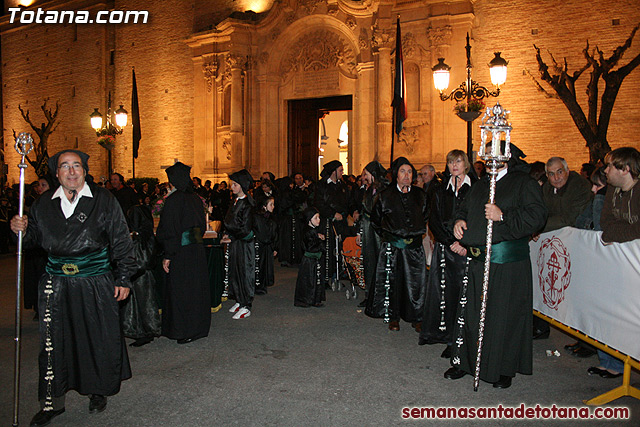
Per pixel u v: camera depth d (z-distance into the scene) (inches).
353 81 749.3
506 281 193.0
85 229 170.6
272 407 183.3
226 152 843.4
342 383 205.3
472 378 210.8
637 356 174.9
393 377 211.6
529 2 658.8
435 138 663.8
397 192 272.4
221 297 334.6
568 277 217.3
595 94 561.3
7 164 1252.5
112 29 1048.2
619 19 616.4
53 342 171.5
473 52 675.4
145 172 1002.7
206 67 849.5
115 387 176.2
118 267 178.2
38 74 1175.0
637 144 607.2
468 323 200.7
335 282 399.5
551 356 237.9
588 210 247.6
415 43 673.6
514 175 196.1
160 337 272.5
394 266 273.0
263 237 321.1
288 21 792.9
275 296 369.7
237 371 219.6
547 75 588.7
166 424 171.2
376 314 279.6
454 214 227.6
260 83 818.8
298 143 839.1
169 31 965.8
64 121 1125.1
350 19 732.7
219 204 685.3
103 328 174.9
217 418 175.0
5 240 618.8
